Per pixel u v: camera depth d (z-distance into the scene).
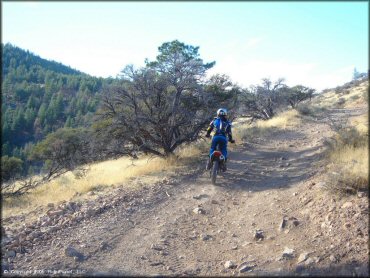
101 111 13.76
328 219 5.35
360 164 6.29
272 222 5.99
